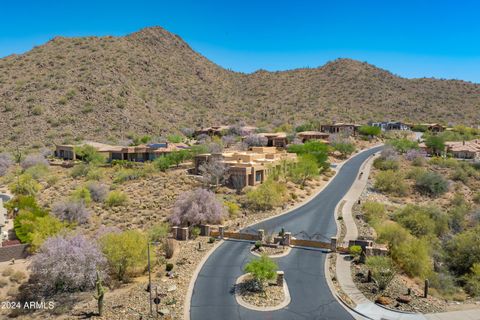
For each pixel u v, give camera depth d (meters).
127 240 31.08
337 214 48.94
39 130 108.81
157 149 84.94
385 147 90.38
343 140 95.19
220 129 117.31
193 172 70.00
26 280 32.19
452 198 61.84
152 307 25.16
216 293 26.94
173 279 29.53
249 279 29.09
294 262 32.50
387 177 64.00
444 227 47.94
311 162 65.62
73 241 30.86
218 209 45.09
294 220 46.19
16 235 41.22
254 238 38.44
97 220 48.56
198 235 40.62
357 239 38.69
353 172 74.81
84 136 108.38
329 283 28.47
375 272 28.36
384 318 23.83
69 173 74.69
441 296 28.97
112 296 27.67
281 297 26.36
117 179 67.81
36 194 61.41
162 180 65.50
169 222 45.62
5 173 79.00
